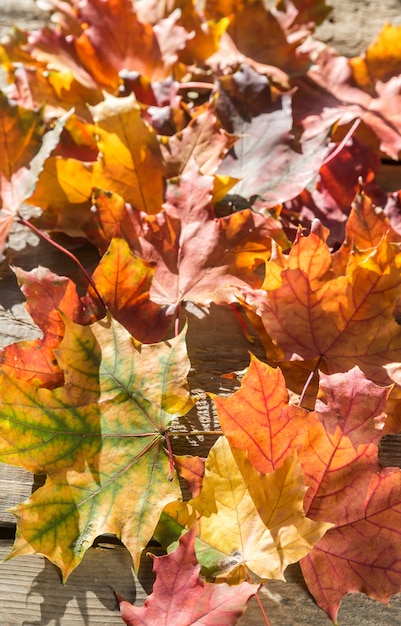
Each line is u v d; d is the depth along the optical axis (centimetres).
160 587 73
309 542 73
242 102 93
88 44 97
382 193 94
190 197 87
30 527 74
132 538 75
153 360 79
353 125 96
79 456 76
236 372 86
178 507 77
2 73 99
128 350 79
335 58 100
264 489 75
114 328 78
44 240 91
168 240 86
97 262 90
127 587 78
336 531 77
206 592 72
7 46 97
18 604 77
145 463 77
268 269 82
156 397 78
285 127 91
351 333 83
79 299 82
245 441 77
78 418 77
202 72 100
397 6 106
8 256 90
